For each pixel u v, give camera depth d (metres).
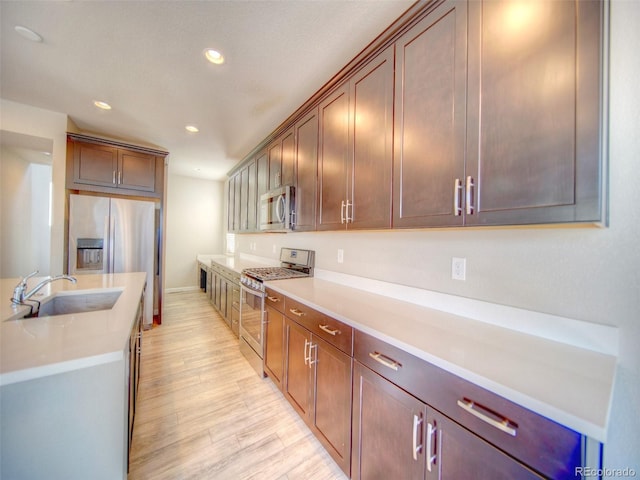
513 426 0.70
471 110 1.01
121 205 3.16
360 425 1.21
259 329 2.34
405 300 1.63
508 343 1.01
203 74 1.99
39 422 0.86
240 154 4.00
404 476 1.00
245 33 1.57
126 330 1.06
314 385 1.55
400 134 1.31
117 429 0.96
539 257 1.08
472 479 0.79
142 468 1.38
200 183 5.89
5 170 3.21
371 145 1.49
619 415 0.89
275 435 1.64
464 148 1.03
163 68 1.92
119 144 3.28
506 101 0.91
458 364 0.83
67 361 0.80
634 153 0.87
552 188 0.80
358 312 1.39
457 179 1.05
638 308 0.87
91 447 0.92
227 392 2.08
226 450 1.52
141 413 1.81
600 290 0.94
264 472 1.38
